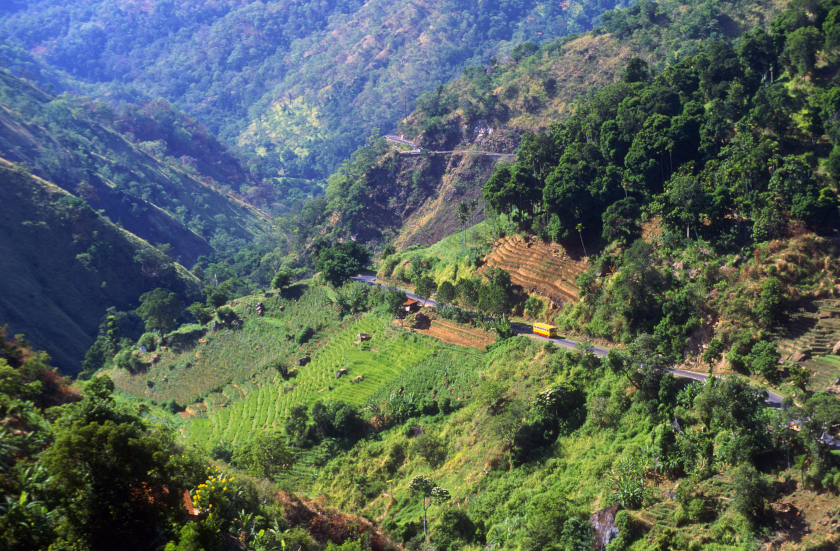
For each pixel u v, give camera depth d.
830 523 57.25
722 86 124.50
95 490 39.88
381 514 87.56
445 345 119.56
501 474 85.50
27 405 48.09
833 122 104.25
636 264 97.75
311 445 107.19
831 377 73.81
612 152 126.12
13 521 36.50
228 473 58.47
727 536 60.91
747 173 100.44
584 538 66.69
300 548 51.56
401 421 106.69
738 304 87.19
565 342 103.75
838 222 92.94
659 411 78.94
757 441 66.25
